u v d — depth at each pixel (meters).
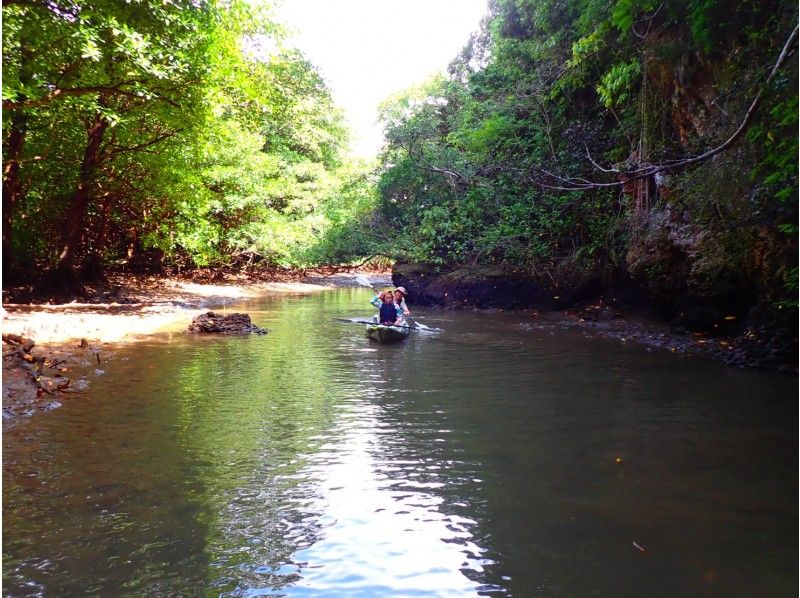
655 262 11.60
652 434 5.66
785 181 6.79
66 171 16.09
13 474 4.55
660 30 9.45
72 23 9.96
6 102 9.95
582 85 13.79
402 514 3.99
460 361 9.30
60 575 3.21
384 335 11.06
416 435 5.62
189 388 7.34
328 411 6.42
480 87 18.92
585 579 3.26
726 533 3.77
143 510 4.00
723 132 8.02
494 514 4.00
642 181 12.11
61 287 15.90
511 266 16.89
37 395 6.59
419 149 20.03
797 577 3.28
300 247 28.34
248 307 18.11
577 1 12.62
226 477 4.58
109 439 5.39
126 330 11.84
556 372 8.44
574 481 4.56
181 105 13.09
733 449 5.27
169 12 10.99
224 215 25.23
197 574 3.25
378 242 24.11
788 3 6.41
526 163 14.76
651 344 10.80
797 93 5.41
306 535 3.70
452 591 3.13
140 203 19.80
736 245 9.01
